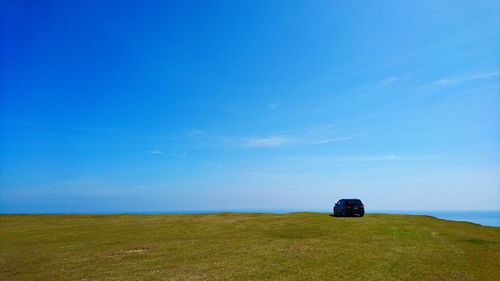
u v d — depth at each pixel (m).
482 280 14.46
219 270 16.03
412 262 17.52
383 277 14.54
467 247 22.62
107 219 46.28
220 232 31.16
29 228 36.12
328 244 23.17
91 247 23.75
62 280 15.04
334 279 14.24
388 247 22.00
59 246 24.55
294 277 14.56
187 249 22.05
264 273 15.30
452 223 36.59
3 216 50.62
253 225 35.97
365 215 46.34
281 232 30.45
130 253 21.12
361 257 18.67
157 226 36.62
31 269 17.42
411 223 35.12
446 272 15.58
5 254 21.72
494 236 27.55
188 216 50.16
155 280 14.55
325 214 48.97
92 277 15.38
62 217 49.44
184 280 14.45
